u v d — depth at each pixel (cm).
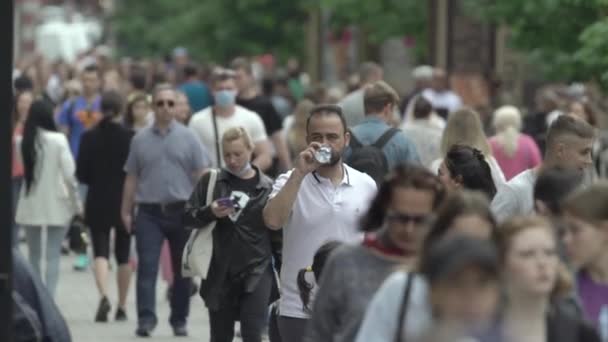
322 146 1791
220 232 2128
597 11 3488
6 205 1359
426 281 1083
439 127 3095
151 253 2686
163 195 2686
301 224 1831
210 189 2161
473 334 985
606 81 3166
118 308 2933
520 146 2850
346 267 1354
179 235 2698
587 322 1240
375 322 1218
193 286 3002
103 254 2919
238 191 2152
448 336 970
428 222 1261
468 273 1018
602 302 1372
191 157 2703
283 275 1845
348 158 2320
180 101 3269
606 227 1361
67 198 2941
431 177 1325
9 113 1355
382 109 2358
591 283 1376
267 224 1819
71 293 3325
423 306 1202
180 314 2709
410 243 1338
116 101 2888
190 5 9006
